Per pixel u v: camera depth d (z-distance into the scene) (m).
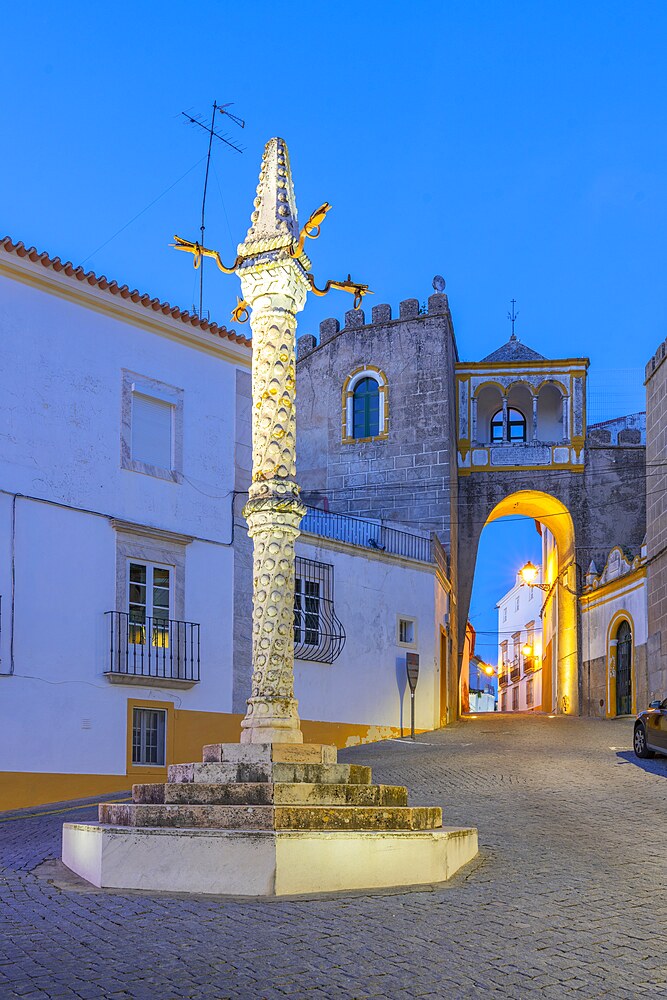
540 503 38.38
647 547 29.48
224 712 19.78
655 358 29.16
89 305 18.44
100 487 18.22
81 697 17.36
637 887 8.59
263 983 5.64
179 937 6.48
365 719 24.83
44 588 17.09
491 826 11.87
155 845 8.11
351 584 25.16
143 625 18.70
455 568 33.84
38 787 16.55
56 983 5.59
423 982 5.76
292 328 9.99
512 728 27.19
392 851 8.37
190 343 20.25
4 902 7.62
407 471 32.62
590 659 35.16
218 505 20.36
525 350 38.53
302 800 8.50
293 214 10.18
